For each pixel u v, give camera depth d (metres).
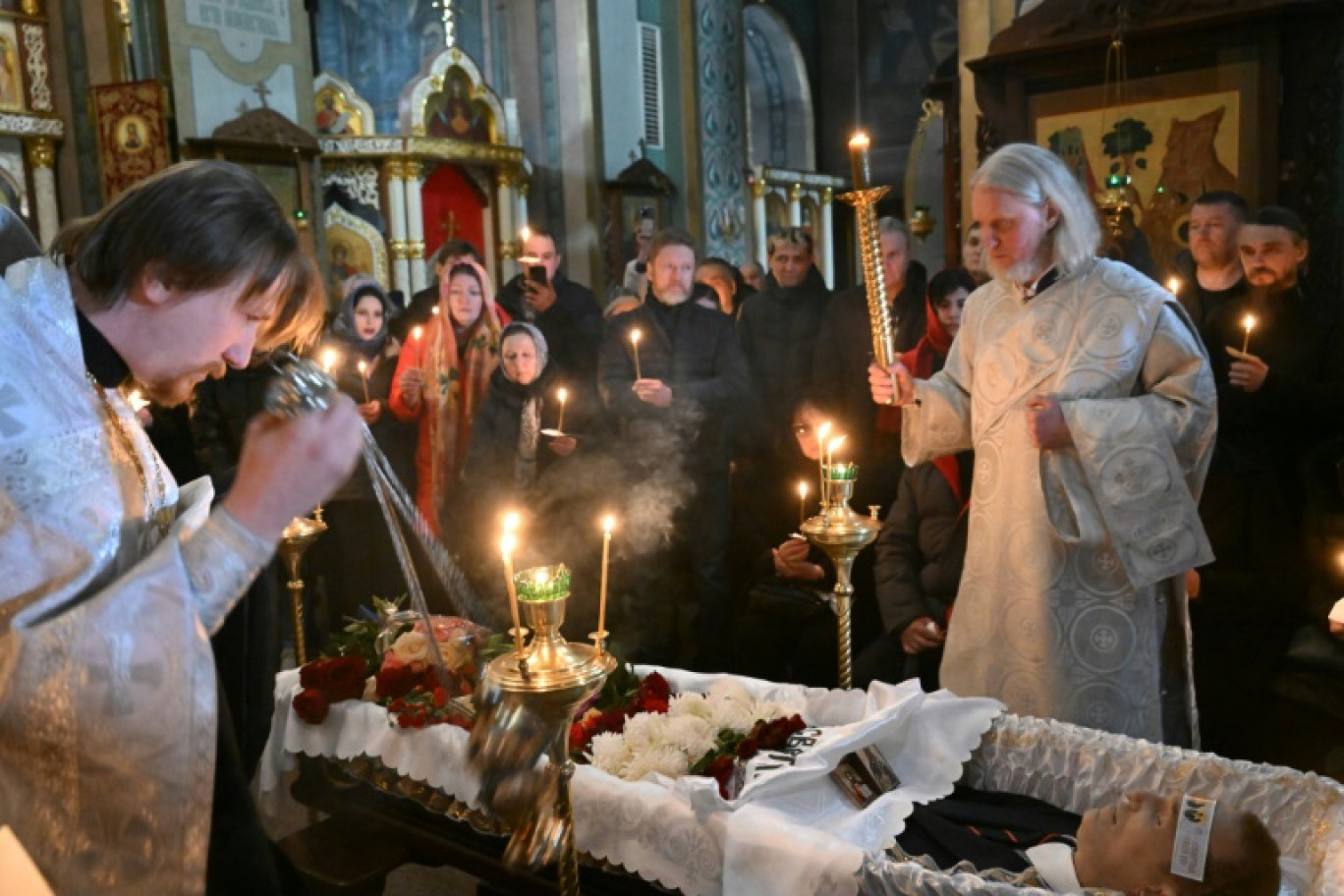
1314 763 2.74
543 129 9.88
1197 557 2.20
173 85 6.93
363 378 4.26
